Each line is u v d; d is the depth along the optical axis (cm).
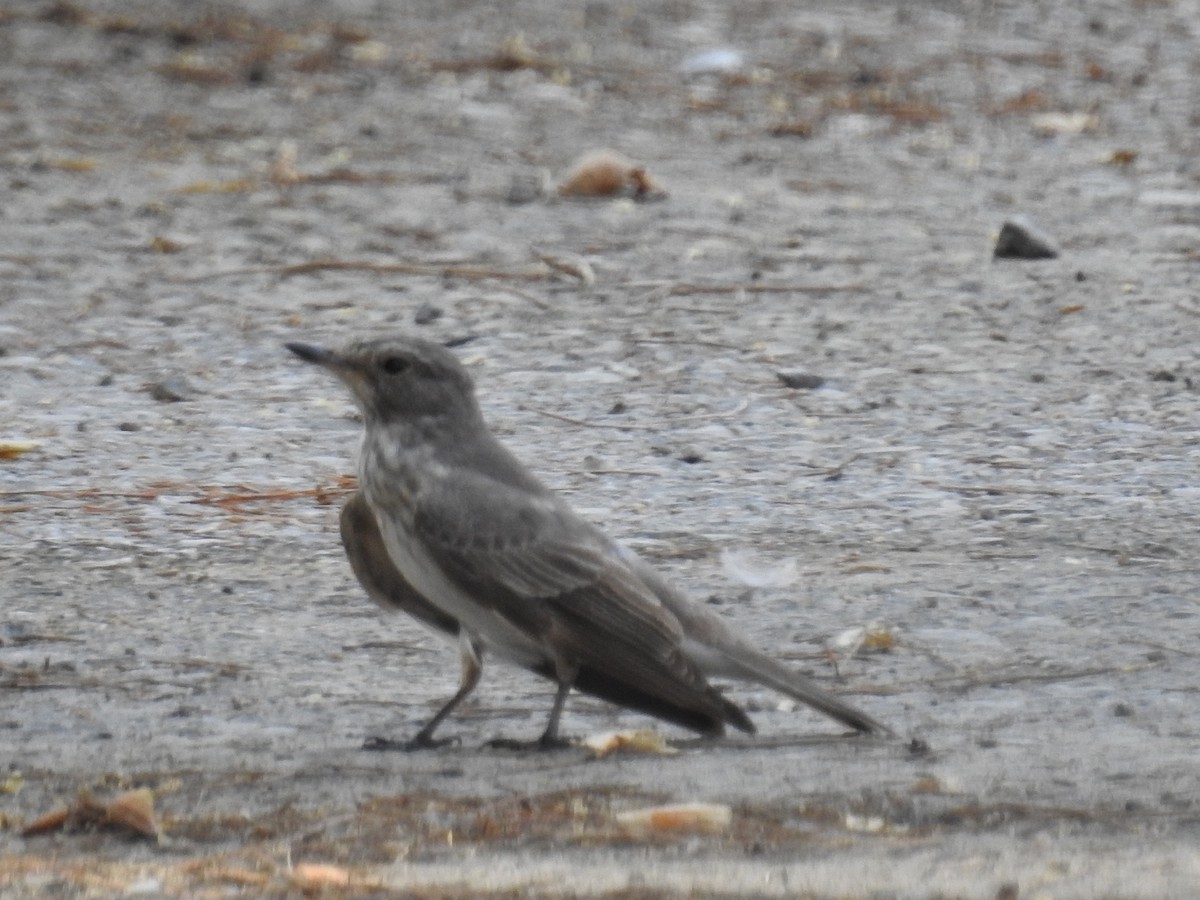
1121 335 1808
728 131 2802
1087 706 974
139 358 1708
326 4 3578
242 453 1459
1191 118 2916
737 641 922
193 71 3053
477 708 985
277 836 782
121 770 881
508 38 3353
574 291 1953
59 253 2062
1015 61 3294
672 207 2336
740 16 3603
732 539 1279
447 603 932
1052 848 755
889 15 3638
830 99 3009
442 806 816
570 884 708
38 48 3167
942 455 1471
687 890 699
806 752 900
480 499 920
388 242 2138
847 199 2408
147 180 2419
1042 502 1359
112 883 716
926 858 742
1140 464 1448
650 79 3125
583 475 1418
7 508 1323
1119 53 3366
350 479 1395
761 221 2273
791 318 1859
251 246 2111
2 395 1595
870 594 1164
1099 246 2169
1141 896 689
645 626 895
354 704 988
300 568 1215
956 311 1889
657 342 1769
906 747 905
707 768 871
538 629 905
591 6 3653
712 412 1577
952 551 1252
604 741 911
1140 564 1222
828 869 727
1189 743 909
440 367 953
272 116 2814
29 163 2475
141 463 1432
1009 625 1109
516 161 2578
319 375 1667
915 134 2814
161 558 1231
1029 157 2677
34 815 813
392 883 713
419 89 3011
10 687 1009
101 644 1078
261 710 977
